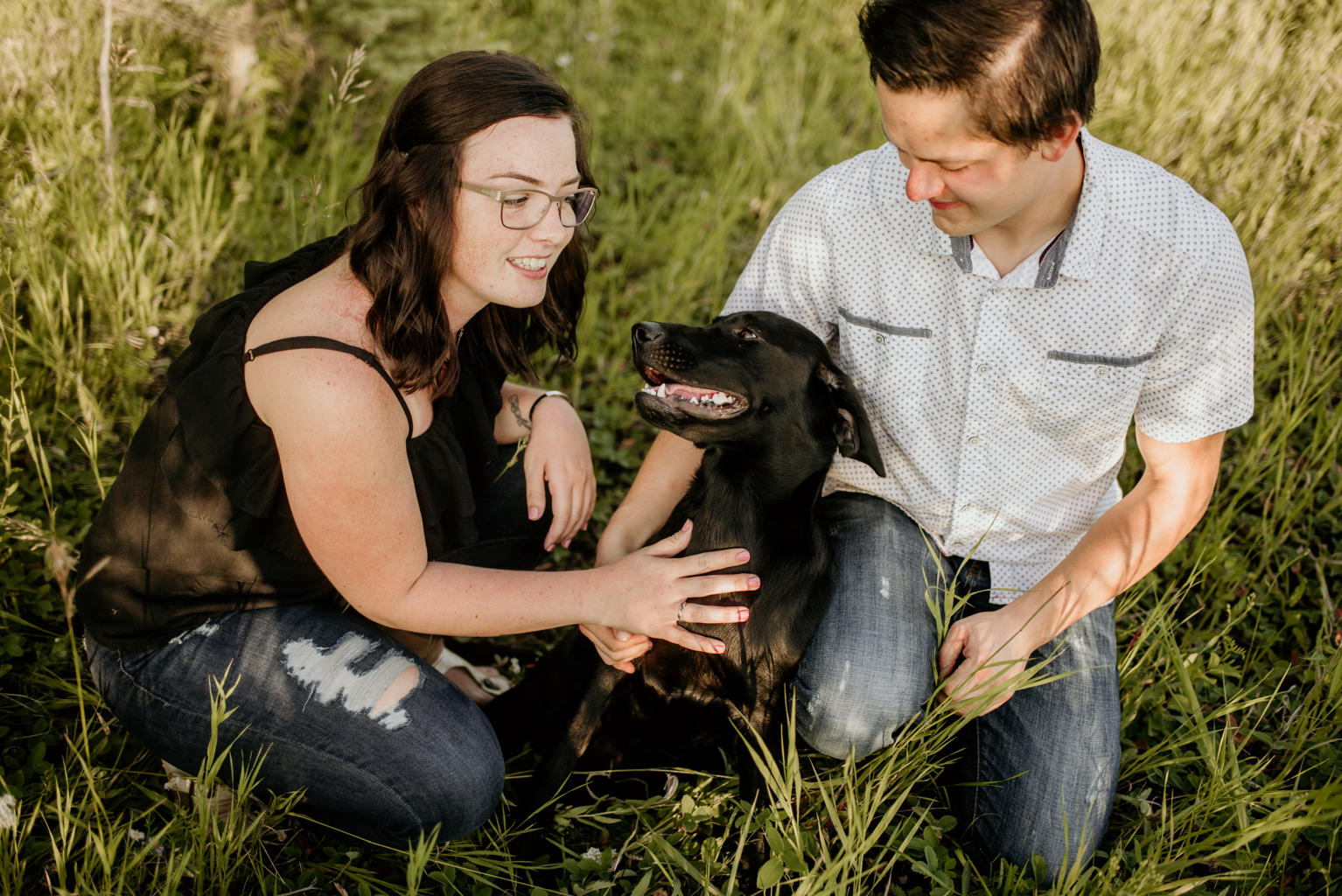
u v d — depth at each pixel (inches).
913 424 101.9
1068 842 92.9
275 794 92.4
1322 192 162.9
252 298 87.4
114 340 132.6
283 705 88.1
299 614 91.8
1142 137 179.0
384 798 89.1
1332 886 96.7
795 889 92.7
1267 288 153.9
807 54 244.4
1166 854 96.3
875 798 90.1
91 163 147.5
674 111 220.1
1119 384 94.9
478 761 90.0
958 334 96.3
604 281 171.6
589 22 242.5
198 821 86.0
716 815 101.7
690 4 262.1
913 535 107.3
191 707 88.8
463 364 101.0
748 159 200.1
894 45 74.5
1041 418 97.4
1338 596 129.7
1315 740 105.7
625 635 94.3
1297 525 138.0
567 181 84.5
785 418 99.6
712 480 105.9
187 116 178.7
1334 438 136.4
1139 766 103.7
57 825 90.9
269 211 163.8
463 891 92.5
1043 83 73.7
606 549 107.6
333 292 83.2
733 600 104.0
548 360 156.9
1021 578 106.4
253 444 84.2
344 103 178.1
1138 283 90.7
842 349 106.0
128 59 153.9
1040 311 92.8
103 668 91.5
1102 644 104.2
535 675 111.7
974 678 95.1
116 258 136.9
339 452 80.0
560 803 106.9
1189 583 112.0
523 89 80.8
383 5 179.9
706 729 112.3
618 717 112.7
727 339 99.8
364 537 83.5
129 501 88.1
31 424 121.7
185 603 89.3
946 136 76.9
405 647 98.7
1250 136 174.1
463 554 113.4
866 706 99.0
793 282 106.7
